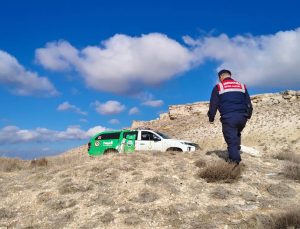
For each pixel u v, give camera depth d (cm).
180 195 855
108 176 1007
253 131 6044
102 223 739
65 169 1138
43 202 877
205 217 736
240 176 945
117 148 1797
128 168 1052
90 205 832
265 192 863
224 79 953
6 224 780
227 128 946
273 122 6216
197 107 9000
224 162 969
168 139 1778
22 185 1032
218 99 945
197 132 7044
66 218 777
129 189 901
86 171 1057
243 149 1438
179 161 1116
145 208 795
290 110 6731
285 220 650
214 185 907
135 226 718
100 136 1867
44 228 742
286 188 857
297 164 1061
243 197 828
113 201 841
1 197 938
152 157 1192
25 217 808
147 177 969
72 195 898
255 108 7662
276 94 7912
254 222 686
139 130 1808
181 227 698
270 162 1134
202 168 1009
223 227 685
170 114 9269
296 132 5409
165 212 766
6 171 1486
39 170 1273
